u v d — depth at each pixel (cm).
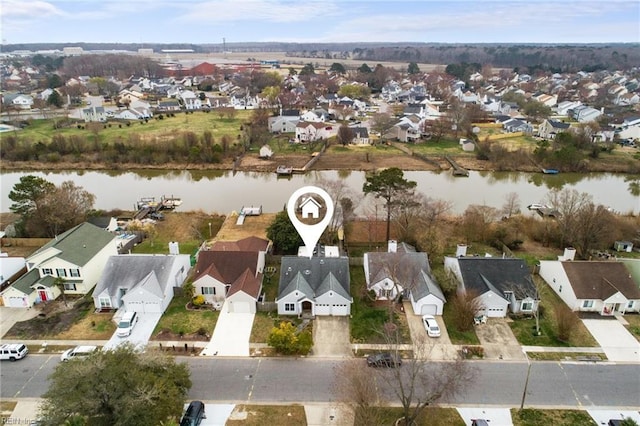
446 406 3375
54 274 4819
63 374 2958
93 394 2830
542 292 4906
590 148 10806
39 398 3456
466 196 8412
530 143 11738
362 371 3372
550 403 3428
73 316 4472
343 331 4262
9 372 3725
